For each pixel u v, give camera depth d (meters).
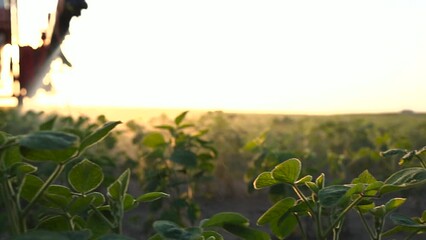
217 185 8.84
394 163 7.71
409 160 2.35
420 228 2.03
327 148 10.11
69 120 6.89
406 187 1.82
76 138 1.44
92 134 1.59
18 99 4.29
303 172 4.96
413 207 7.67
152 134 5.93
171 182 5.95
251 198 8.97
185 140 6.10
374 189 1.85
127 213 7.56
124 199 2.00
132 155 8.94
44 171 4.50
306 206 2.05
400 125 11.58
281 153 5.53
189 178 6.22
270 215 2.09
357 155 8.15
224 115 10.35
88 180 1.87
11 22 4.43
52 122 2.38
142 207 7.99
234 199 8.84
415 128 10.98
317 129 10.58
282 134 10.66
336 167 7.98
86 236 1.45
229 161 8.97
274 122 11.76
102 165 5.29
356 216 7.57
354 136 10.23
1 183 1.67
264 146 6.33
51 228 1.91
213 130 9.60
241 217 2.08
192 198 6.43
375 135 11.01
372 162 8.44
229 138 9.27
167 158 5.93
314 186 2.02
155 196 2.03
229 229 2.11
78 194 1.88
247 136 10.03
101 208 2.04
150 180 6.03
